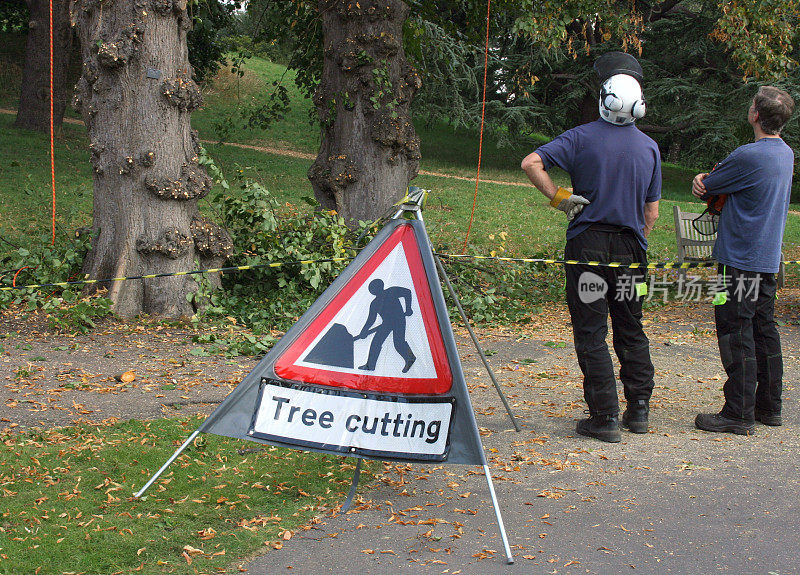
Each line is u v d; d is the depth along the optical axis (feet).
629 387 22.56
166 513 16.24
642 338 22.43
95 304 35.01
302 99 181.37
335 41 48.85
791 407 25.34
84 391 25.31
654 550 15.11
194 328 35.55
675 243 79.46
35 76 116.06
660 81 150.10
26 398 24.27
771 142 22.17
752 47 58.44
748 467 19.70
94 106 36.81
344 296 16.83
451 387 16.11
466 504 17.24
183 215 37.96
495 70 156.15
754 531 15.99
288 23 64.85
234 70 69.72
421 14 60.29
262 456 19.67
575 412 24.44
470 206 96.84
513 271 48.16
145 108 36.63
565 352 33.37
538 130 165.99
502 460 20.01
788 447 21.30
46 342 31.81
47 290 37.83
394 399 16.30
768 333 23.11
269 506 16.79
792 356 33.04
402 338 16.52
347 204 48.98
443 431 15.97
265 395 16.60
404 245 16.87
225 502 16.88
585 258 21.21
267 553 14.75
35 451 19.57
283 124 161.17
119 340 32.63
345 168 48.67
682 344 35.22
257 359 30.53
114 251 37.19
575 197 20.86
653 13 156.66
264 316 37.32
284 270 41.47
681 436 22.25
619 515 16.72
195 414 23.03
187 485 17.72
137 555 14.40
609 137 21.04
